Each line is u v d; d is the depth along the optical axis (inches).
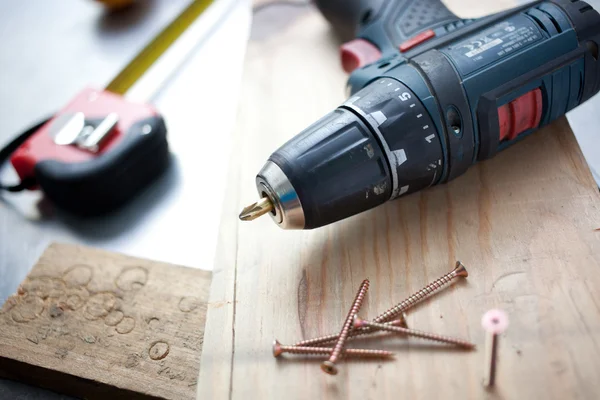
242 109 14.3
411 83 11.4
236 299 11.4
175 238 13.8
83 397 11.6
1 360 11.4
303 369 10.5
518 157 12.8
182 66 17.1
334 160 10.8
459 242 11.7
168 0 18.9
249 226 12.3
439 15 13.6
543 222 11.8
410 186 11.5
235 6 18.2
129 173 13.9
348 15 14.9
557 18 12.1
